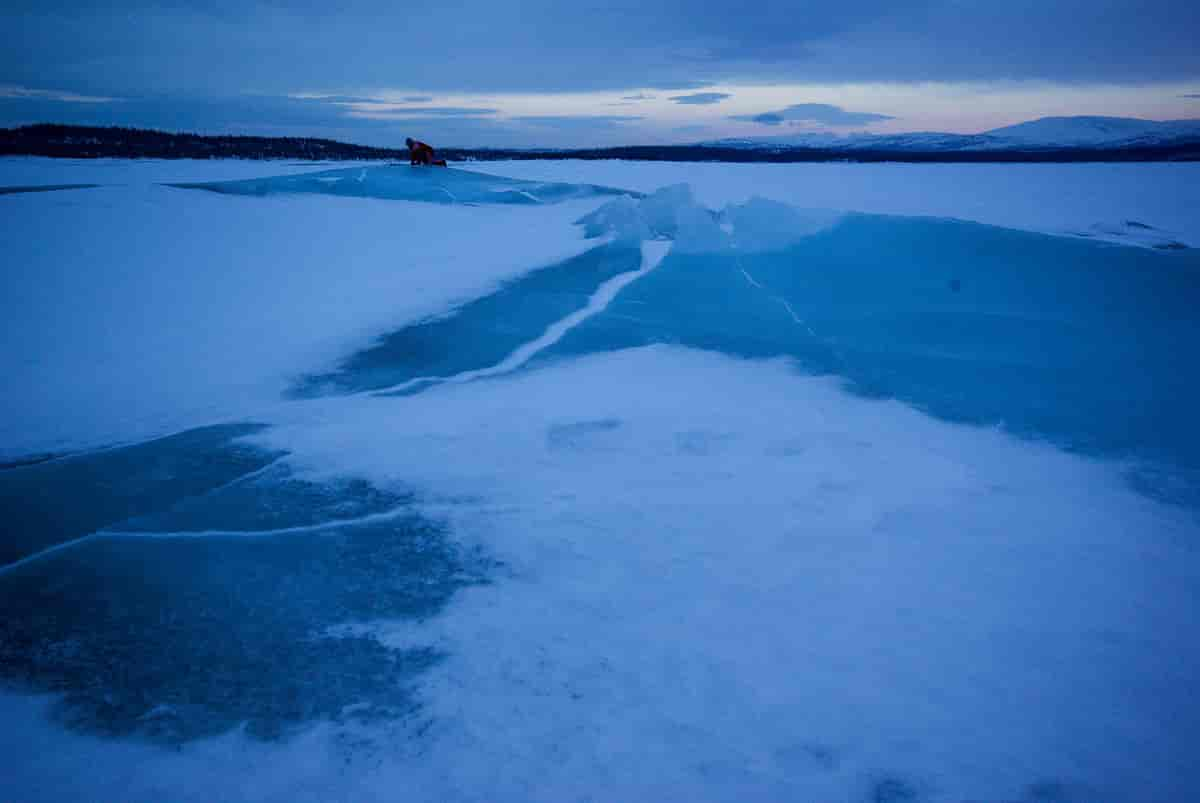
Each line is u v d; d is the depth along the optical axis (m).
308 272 6.41
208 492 2.90
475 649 2.01
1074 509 2.74
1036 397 3.79
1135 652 1.96
